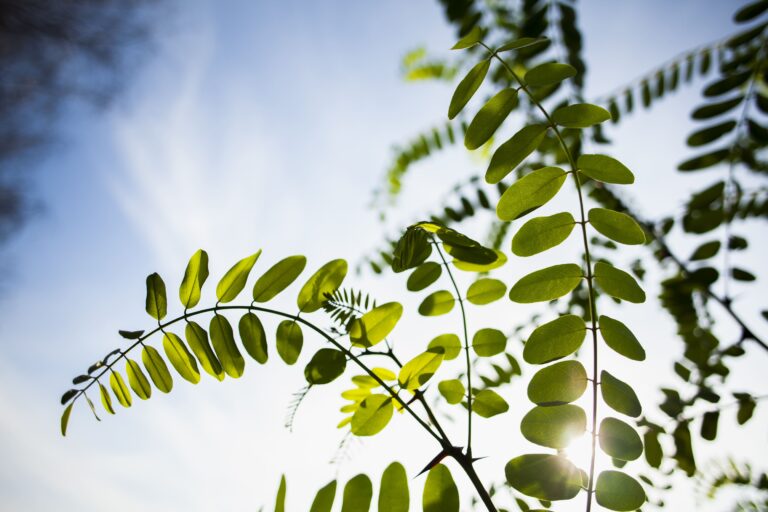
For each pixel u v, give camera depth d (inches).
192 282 14.8
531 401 13.5
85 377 14.9
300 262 14.9
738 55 17.7
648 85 22.3
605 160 13.0
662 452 16.8
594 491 13.1
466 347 15.1
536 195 13.4
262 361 14.5
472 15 21.4
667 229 20.6
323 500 13.1
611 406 13.3
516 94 13.0
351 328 14.6
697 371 19.6
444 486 13.2
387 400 14.3
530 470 13.3
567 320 13.7
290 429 13.7
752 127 17.9
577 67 20.4
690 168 19.0
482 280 16.3
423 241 15.4
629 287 13.5
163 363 15.0
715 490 19.0
